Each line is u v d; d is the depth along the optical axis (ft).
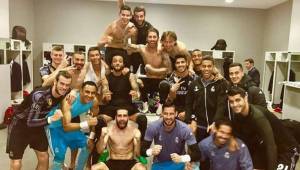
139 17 12.41
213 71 9.35
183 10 29.27
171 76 10.93
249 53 30.12
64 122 8.90
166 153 8.85
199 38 29.68
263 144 7.75
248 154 7.50
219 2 27.40
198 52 11.28
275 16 27.61
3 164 10.85
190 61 11.41
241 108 7.18
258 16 29.86
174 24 29.30
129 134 9.26
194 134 9.22
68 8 28.14
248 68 22.15
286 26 25.25
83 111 9.60
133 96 10.57
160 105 10.97
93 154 9.48
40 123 7.90
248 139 7.90
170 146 8.72
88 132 9.62
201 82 9.48
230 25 29.76
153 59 11.76
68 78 7.64
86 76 10.31
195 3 28.35
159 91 11.11
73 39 28.53
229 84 9.18
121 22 11.37
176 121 8.66
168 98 10.50
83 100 9.34
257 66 30.22
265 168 8.02
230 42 29.94
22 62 22.30
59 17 28.14
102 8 28.53
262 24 29.99
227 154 7.55
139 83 11.54
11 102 17.34
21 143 8.13
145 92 12.00
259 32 30.01
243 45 30.01
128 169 8.87
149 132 8.74
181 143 8.66
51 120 8.00
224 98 8.96
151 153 8.44
